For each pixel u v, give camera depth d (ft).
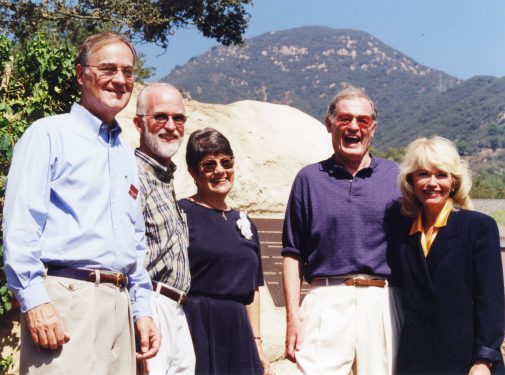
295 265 14.52
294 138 30.86
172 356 12.86
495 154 565.94
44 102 21.22
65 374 10.10
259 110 31.89
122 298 10.87
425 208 13.60
